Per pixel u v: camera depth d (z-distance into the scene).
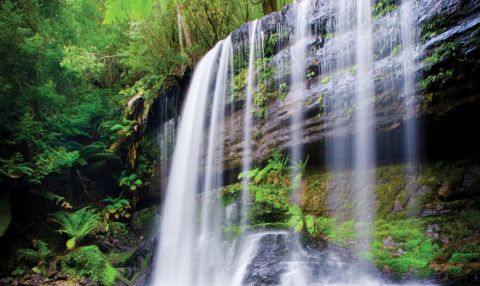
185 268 9.77
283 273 6.73
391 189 7.49
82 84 15.18
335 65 8.83
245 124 10.84
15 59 10.76
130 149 14.42
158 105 13.80
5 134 11.20
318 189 8.70
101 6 16.55
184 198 12.16
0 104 10.66
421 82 6.98
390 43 7.69
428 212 6.79
